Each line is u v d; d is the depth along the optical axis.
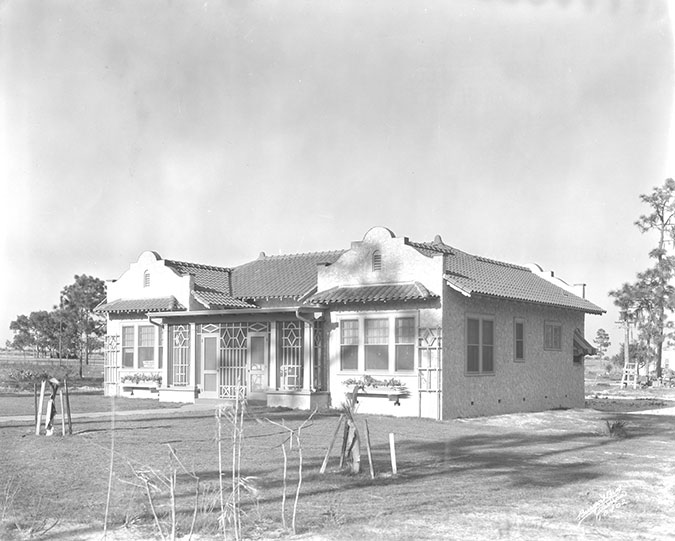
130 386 28.77
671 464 14.04
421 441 16.59
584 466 13.65
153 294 29.14
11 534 8.23
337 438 16.17
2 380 29.25
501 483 11.53
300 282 29.02
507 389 25.22
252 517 8.92
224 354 26.44
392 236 23.58
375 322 23.56
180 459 12.84
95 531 8.37
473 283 23.36
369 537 8.20
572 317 29.66
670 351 43.81
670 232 37.47
